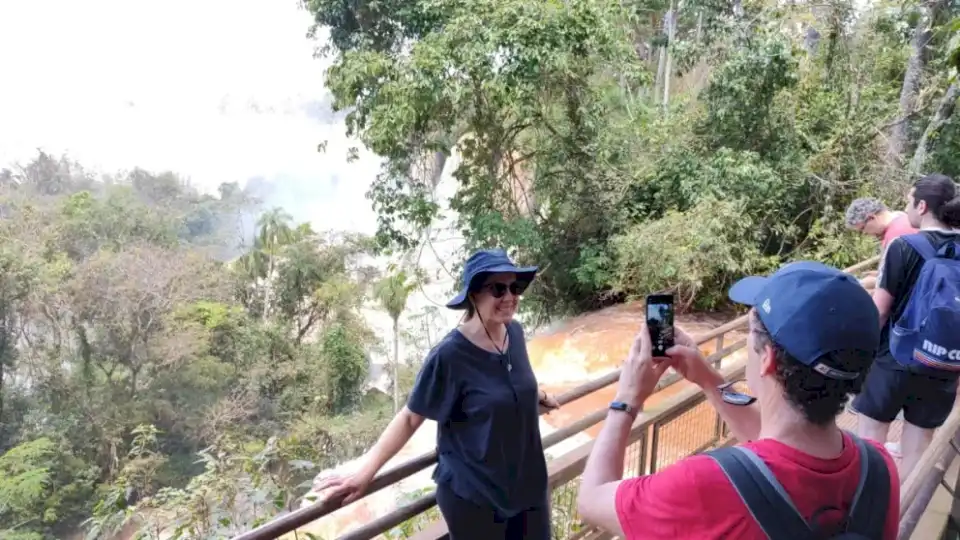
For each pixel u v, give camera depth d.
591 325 9.99
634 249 10.73
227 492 3.47
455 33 11.30
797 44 11.72
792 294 0.97
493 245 12.48
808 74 11.94
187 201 43.84
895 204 10.62
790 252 11.19
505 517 1.83
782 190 10.96
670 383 2.81
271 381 24.14
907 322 2.30
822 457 0.94
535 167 13.42
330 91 12.80
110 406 21.38
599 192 12.77
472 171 13.20
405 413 1.83
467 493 1.80
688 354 1.31
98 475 20.84
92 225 26.39
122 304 21.70
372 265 31.64
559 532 2.28
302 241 28.67
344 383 25.45
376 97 12.11
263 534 1.50
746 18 12.11
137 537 3.44
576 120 12.51
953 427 2.00
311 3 14.66
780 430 0.97
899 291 2.36
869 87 11.82
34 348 21.95
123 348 21.89
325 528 6.29
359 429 21.08
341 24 14.67
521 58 11.04
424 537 1.90
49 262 23.20
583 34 11.27
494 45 11.06
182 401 22.27
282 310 28.06
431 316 22.56
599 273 11.59
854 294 0.96
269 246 28.16
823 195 11.20
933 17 10.27
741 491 0.92
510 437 1.82
